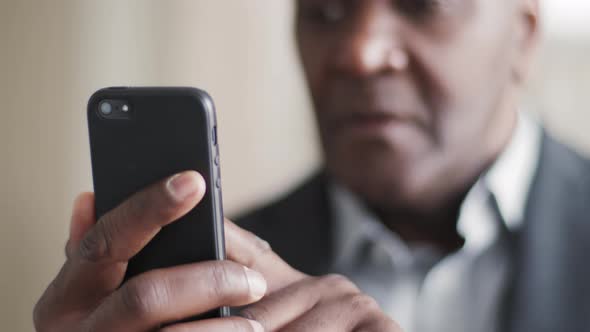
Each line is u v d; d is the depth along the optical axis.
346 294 0.53
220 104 2.00
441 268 0.90
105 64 2.00
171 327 0.44
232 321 0.44
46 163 1.95
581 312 0.82
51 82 1.94
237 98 2.00
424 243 0.92
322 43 0.82
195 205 0.46
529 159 0.91
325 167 0.97
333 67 0.81
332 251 0.95
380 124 0.81
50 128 1.95
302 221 0.98
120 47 2.01
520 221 0.88
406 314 0.91
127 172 0.48
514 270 0.86
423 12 0.78
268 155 1.98
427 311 0.90
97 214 0.49
